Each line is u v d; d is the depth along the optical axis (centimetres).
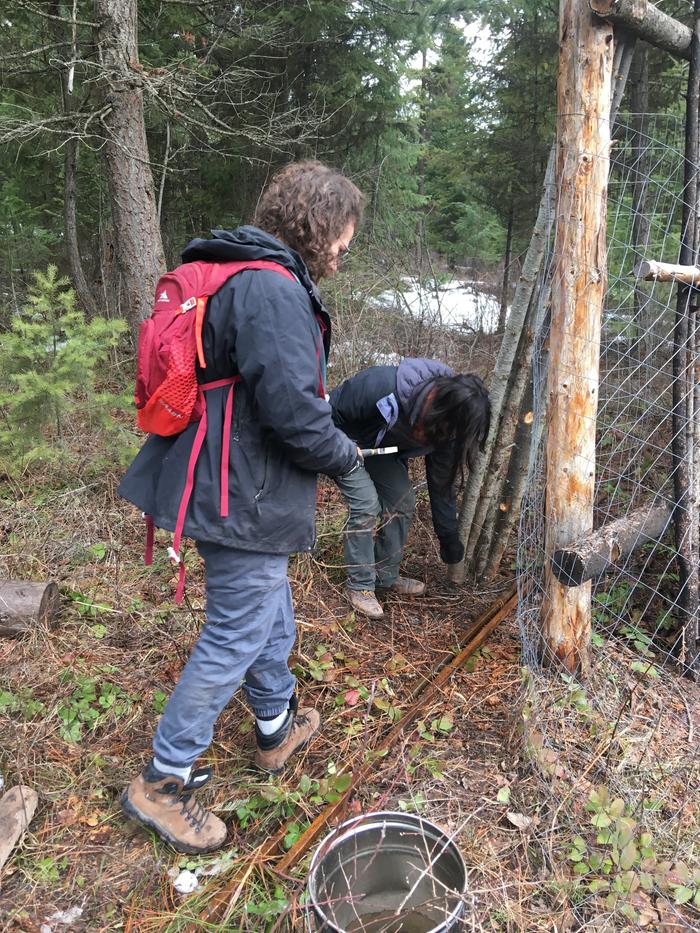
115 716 235
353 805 198
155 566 329
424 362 270
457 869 162
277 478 169
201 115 703
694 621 265
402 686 260
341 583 322
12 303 656
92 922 169
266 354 153
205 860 185
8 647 267
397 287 518
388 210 841
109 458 414
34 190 853
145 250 522
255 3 731
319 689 255
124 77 481
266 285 156
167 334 159
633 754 223
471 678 262
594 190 221
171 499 167
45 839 190
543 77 768
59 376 393
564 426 237
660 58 581
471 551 332
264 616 179
